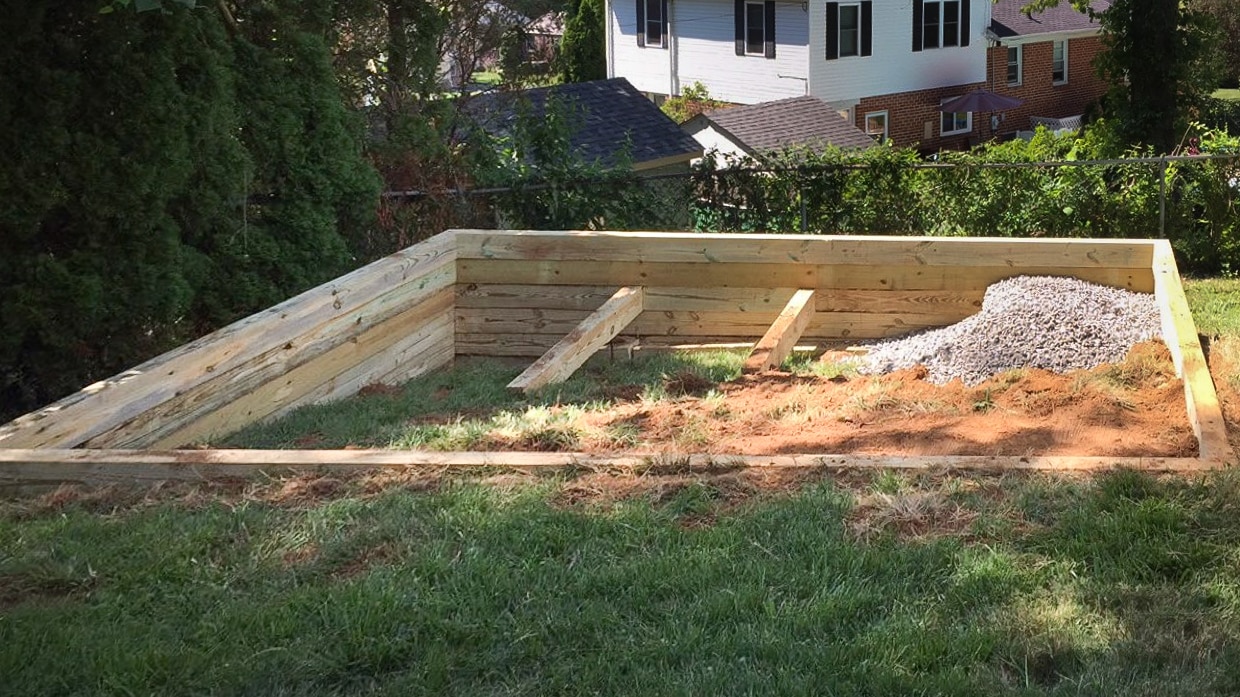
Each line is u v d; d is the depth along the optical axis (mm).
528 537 4410
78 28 6672
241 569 4258
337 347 7172
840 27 33469
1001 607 3889
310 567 4270
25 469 5016
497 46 16188
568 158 11500
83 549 4418
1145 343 6965
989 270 8172
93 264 6945
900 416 6004
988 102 34812
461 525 4520
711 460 4996
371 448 5699
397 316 7832
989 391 6336
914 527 4457
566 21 40188
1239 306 9219
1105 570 4102
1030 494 4645
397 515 4621
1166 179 11922
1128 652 3611
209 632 3828
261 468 5074
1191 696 3365
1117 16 22094
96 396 5449
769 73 34188
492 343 8688
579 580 4094
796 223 11922
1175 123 22188
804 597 3992
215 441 6148
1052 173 12211
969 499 4645
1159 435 5504
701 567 4156
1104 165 11953
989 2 36594
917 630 3730
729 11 34812
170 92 7023
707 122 29297
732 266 8398
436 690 3510
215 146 7715
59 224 6980
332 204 8984
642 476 4949
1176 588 3977
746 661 3609
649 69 37875
